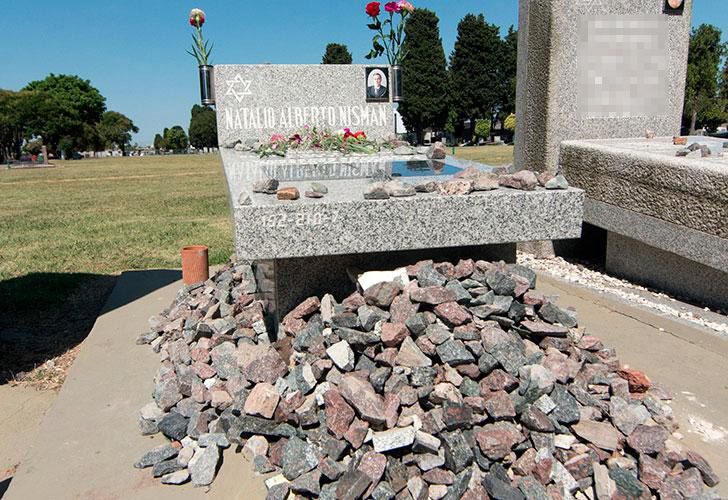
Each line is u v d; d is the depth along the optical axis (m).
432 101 45.59
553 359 2.64
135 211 12.18
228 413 2.63
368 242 2.87
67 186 19.38
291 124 5.72
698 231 4.44
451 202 2.93
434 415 2.34
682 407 2.97
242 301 3.74
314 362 2.63
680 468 2.32
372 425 2.34
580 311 4.54
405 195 2.94
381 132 5.90
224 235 8.84
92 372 3.57
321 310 2.91
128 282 5.70
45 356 4.08
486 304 2.80
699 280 4.66
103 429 2.89
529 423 2.35
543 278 5.59
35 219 11.12
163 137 101.62
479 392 2.47
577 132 6.28
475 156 24.44
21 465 2.59
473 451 2.27
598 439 2.35
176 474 2.44
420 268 2.91
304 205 2.76
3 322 4.80
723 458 2.51
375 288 2.74
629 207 5.17
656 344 3.83
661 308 4.56
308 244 2.80
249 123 5.66
